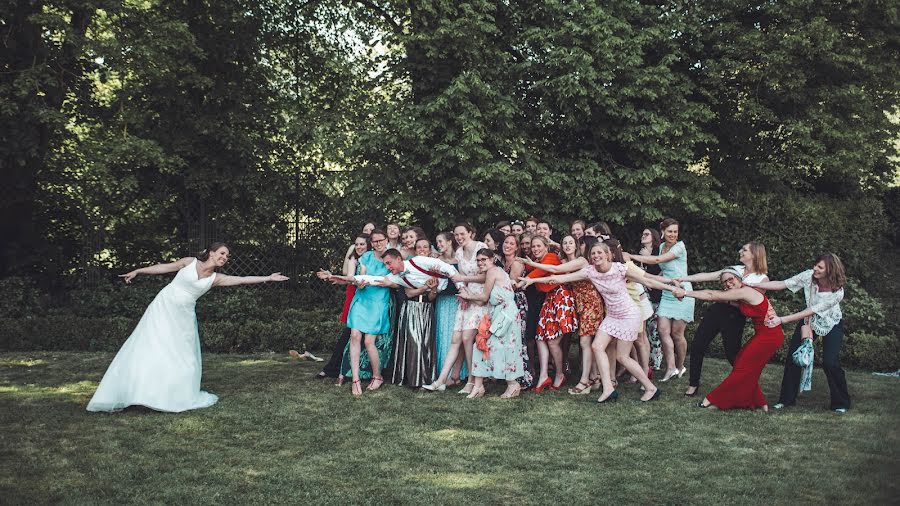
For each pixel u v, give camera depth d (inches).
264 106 526.0
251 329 393.7
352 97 577.9
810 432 225.0
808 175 540.4
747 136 530.0
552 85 449.1
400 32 510.3
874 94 544.4
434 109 430.9
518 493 168.4
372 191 465.4
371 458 196.1
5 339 396.8
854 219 520.1
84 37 421.1
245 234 527.8
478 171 428.8
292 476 180.1
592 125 479.5
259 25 532.1
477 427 229.5
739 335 271.1
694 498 164.9
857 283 446.6
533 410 253.0
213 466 188.1
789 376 263.9
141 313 435.5
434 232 505.0
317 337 396.8
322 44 591.2
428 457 197.2
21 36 445.4
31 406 255.0
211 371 329.1
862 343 353.7
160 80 462.6
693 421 239.1
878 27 517.3
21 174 472.4
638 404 263.6
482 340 271.1
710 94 484.4
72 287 504.4
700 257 490.0
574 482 176.4
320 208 525.7
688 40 496.4
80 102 490.3
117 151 424.5
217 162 507.8
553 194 468.4
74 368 337.1
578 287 283.7
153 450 201.8
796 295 462.9
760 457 197.9
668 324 311.9
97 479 176.6
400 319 296.7
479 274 280.5
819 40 464.1
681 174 468.8
